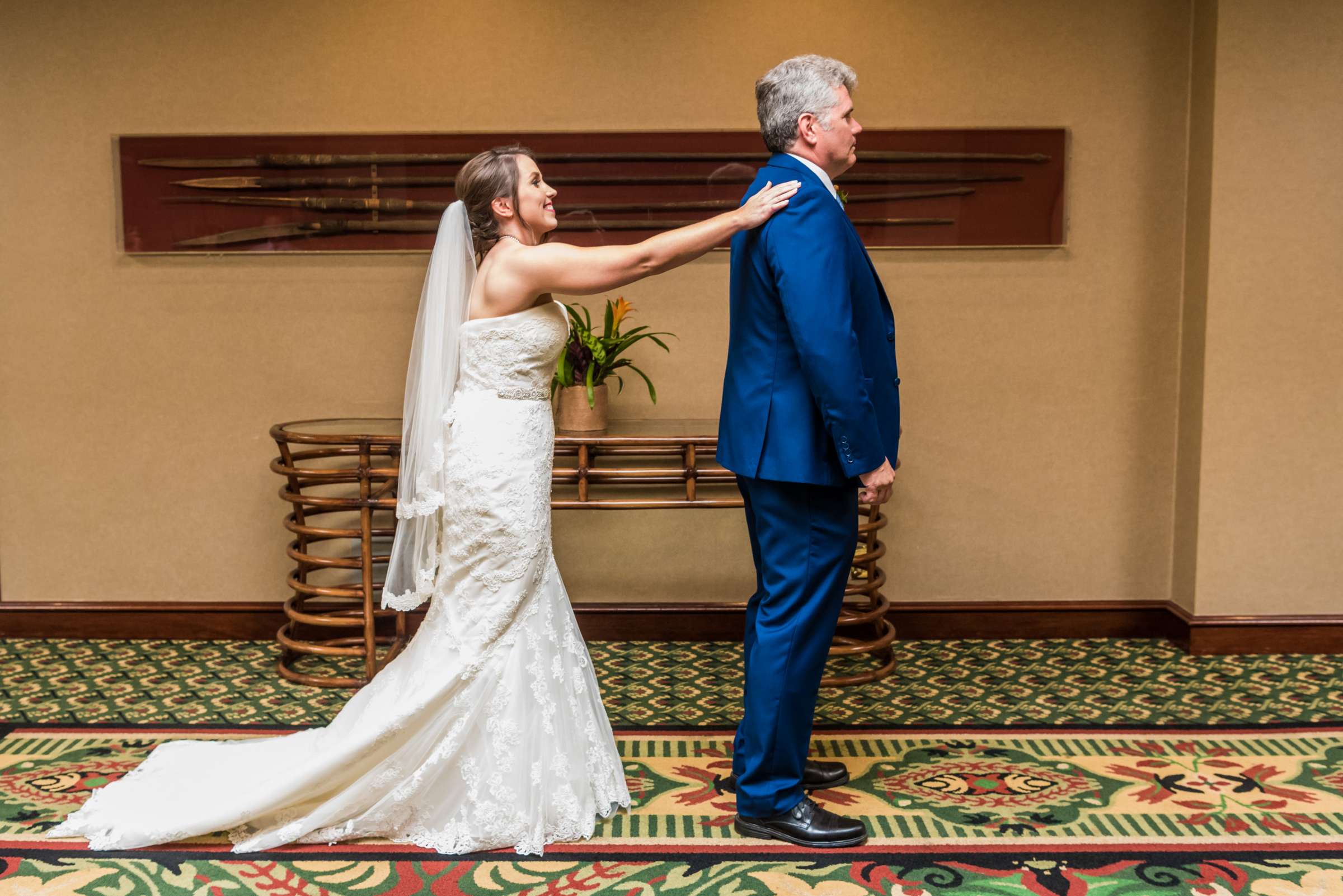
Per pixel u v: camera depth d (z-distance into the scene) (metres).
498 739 2.60
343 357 4.28
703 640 4.31
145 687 3.75
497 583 2.63
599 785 2.75
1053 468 4.34
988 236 4.23
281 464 3.86
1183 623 4.19
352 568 3.73
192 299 4.25
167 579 4.36
